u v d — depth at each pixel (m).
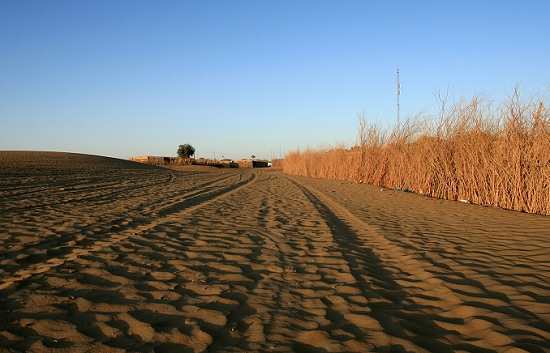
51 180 21.48
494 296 4.16
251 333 3.34
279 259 5.75
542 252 5.93
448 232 7.68
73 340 3.16
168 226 8.15
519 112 11.34
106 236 7.03
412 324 3.54
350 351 3.03
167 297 4.16
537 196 10.49
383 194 16.16
